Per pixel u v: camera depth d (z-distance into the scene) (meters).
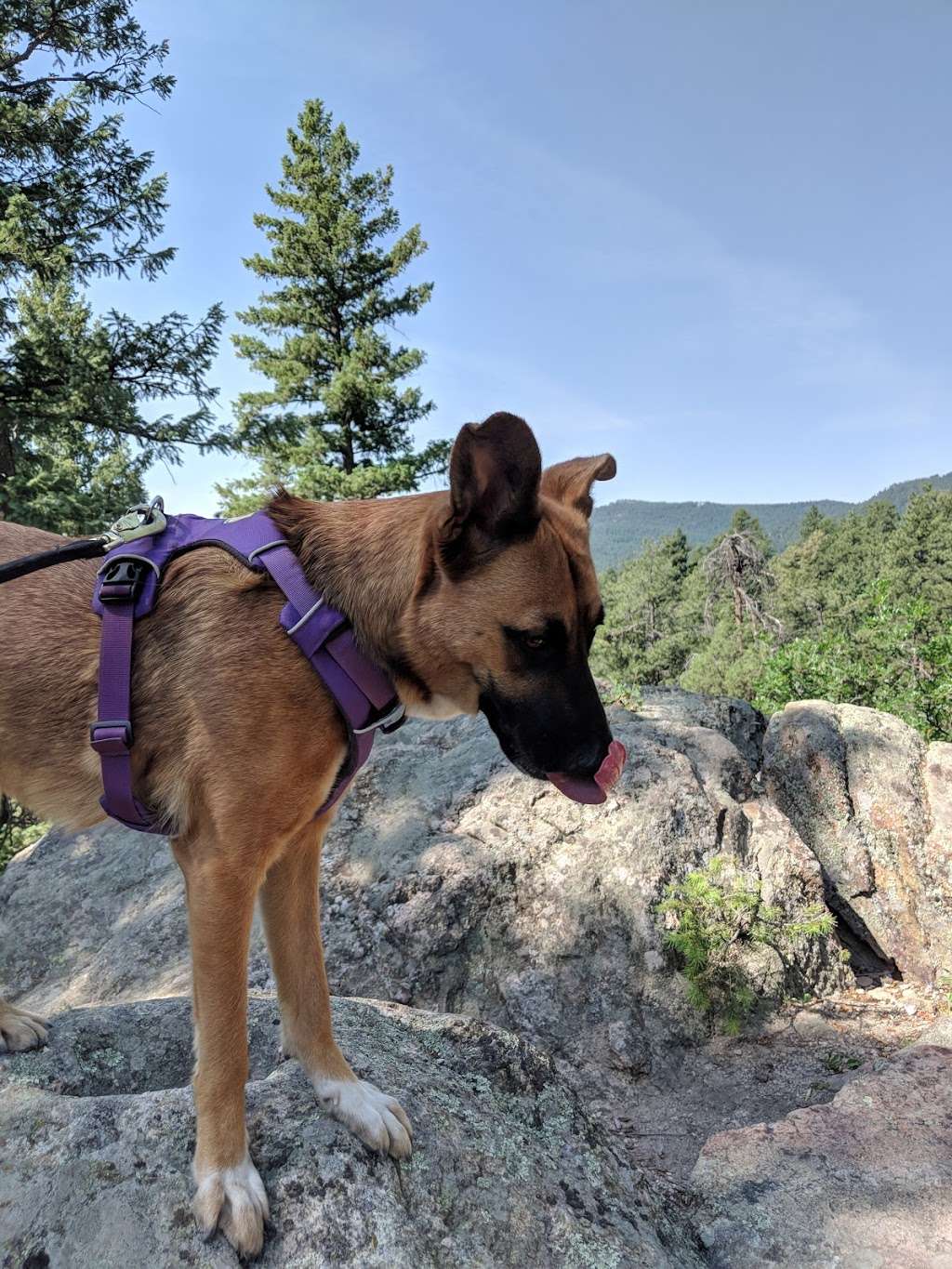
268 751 0.73
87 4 5.19
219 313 5.11
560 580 0.79
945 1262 0.85
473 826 1.87
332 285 9.73
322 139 9.55
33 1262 0.68
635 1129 1.45
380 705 0.79
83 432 5.23
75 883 2.05
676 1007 1.65
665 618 21.66
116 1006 1.03
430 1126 0.82
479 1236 0.75
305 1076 0.83
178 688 0.75
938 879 2.00
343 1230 0.70
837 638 3.54
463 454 0.75
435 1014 1.08
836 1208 0.93
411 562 0.80
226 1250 0.68
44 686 0.79
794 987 1.76
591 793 0.81
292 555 0.79
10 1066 0.89
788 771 2.13
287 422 5.58
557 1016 1.62
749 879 1.81
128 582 0.78
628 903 1.73
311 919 0.83
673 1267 0.82
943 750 2.19
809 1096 1.47
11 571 0.77
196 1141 0.74
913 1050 1.24
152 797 0.77
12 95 5.34
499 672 0.79
